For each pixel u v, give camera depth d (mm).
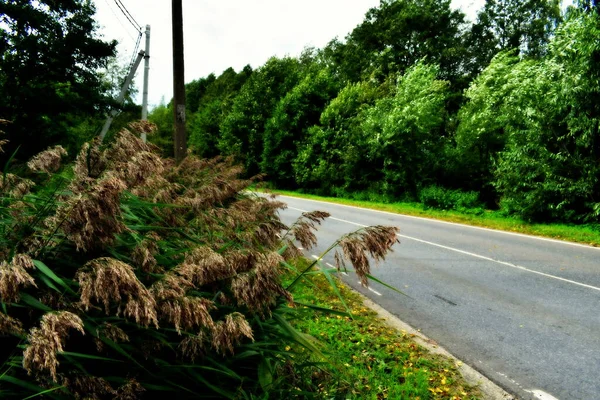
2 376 1501
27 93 15883
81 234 1892
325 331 4711
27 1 16594
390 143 23328
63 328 1533
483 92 21844
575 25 12766
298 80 39250
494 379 4121
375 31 39781
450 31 37594
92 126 19969
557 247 10617
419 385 3750
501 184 15766
